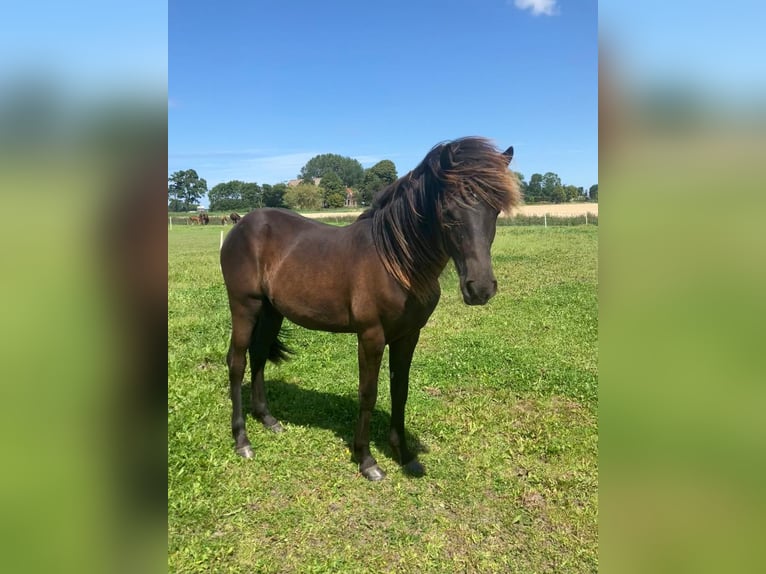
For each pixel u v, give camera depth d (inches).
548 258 566.9
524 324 283.6
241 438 143.6
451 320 294.8
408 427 161.0
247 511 117.4
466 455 144.6
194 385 182.4
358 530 112.1
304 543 107.3
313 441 150.4
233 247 146.6
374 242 123.4
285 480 130.3
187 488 123.2
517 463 140.2
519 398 183.2
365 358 127.7
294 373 205.8
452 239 103.1
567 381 193.9
